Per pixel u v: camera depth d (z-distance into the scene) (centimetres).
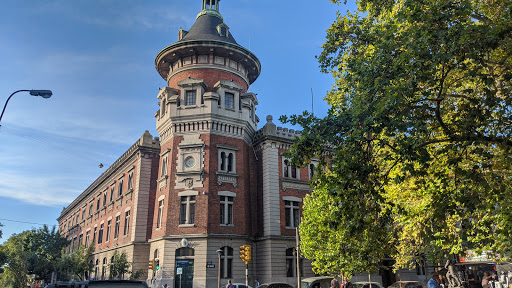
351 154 1098
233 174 3381
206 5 4250
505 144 1062
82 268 4044
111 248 4203
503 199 1155
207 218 3134
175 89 3653
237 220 3294
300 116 1180
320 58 1633
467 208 1072
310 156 1184
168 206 3234
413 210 1476
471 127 1092
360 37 1578
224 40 3884
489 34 1008
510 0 1163
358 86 1237
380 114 1040
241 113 3594
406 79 1112
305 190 3734
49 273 6044
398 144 1098
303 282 2547
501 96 1215
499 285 2716
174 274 3044
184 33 4159
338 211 1125
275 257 3297
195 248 3073
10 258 6181
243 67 3897
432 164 1266
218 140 3419
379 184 1198
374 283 2608
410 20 1120
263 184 3566
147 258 3591
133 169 4059
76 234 6253
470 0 1305
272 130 3662
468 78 1218
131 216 3816
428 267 4125
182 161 3334
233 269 3145
